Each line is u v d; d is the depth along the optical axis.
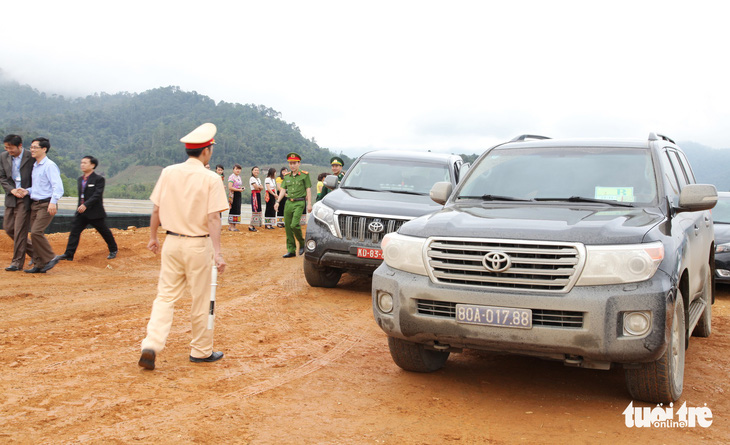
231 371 5.26
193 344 5.48
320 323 7.35
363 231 8.90
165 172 5.25
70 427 3.86
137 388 4.69
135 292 9.37
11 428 3.80
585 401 4.73
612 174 5.38
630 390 4.59
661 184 5.20
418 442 3.84
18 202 10.74
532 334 4.20
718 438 4.04
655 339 4.03
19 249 10.80
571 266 4.17
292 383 4.99
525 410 4.50
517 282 4.25
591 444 3.88
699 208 5.00
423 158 10.72
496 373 5.46
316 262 9.24
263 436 3.84
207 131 5.28
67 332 6.50
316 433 3.93
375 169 10.50
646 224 4.53
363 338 6.67
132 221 26.95
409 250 4.69
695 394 4.96
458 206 5.45
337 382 5.06
